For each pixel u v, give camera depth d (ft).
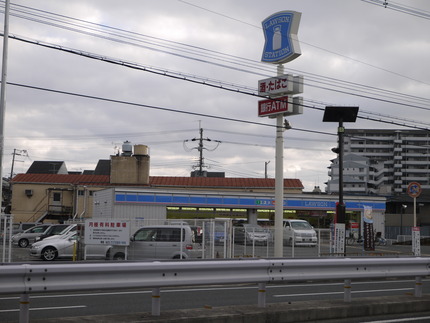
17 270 23.29
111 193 144.36
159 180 199.52
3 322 25.90
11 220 61.82
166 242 64.69
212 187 194.08
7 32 58.13
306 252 81.66
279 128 74.18
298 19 75.15
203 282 27.76
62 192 195.52
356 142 398.83
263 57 77.97
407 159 388.16
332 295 43.34
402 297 35.04
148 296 41.06
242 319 27.53
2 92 60.29
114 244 63.05
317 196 160.45
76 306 35.35
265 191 191.93
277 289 47.91
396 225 221.46
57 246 76.33
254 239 73.05
